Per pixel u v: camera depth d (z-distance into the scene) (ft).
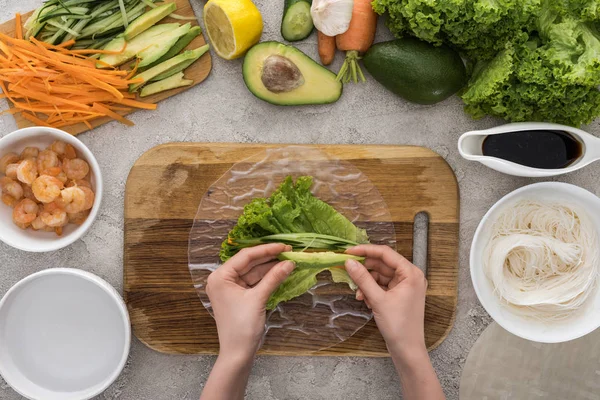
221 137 4.60
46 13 4.33
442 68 4.15
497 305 4.44
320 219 4.35
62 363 4.55
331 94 4.39
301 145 4.51
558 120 4.25
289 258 4.10
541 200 4.44
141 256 4.50
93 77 4.28
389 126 4.58
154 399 4.62
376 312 4.00
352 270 3.97
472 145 4.27
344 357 4.61
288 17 4.29
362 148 4.50
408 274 4.06
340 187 4.52
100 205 4.43
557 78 3.92
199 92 4.57
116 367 4.51
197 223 4.50
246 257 4.02
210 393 3.86
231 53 4.31
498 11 3.83
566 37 3.91
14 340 4.52
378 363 4.62
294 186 4.42
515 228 4.47
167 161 4.48
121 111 4.55
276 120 4.58
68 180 4.35
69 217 4.34
